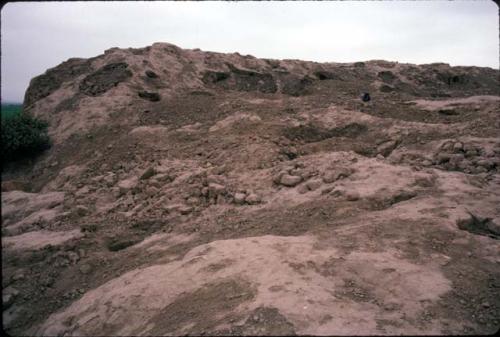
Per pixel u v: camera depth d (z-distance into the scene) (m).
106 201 8.87
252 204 7.63
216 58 20.44
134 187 8.98
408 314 3.84
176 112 14.36
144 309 4.50
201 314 4.03
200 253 5.38
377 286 4.33
